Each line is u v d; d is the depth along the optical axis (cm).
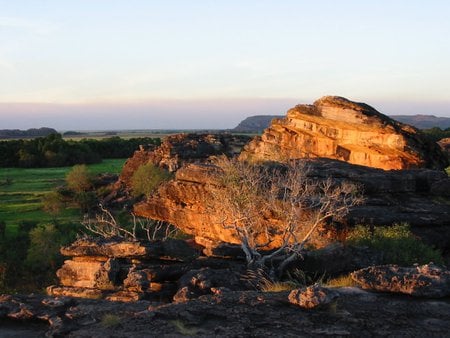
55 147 15612
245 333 1033
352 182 2816
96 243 2403
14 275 4447
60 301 1274
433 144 4075
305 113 4691
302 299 1183
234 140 9656
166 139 9325
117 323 1112
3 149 15012
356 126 4259
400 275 1265
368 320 1084
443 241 2550
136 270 2084
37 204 7912
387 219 2548
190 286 1745
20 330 1141
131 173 9000
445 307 1152
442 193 2928
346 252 2069
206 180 3111
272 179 2814
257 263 2092
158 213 3412
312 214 2562
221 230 2964
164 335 1035
